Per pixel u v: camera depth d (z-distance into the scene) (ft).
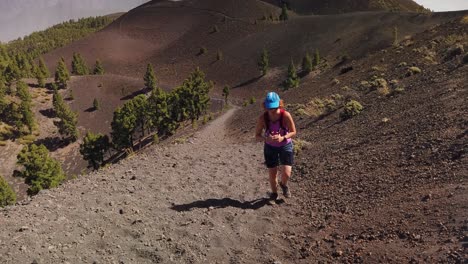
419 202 18.66
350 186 24.79
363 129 41.42
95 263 16.26
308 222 21.15
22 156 176.96
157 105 315.37
